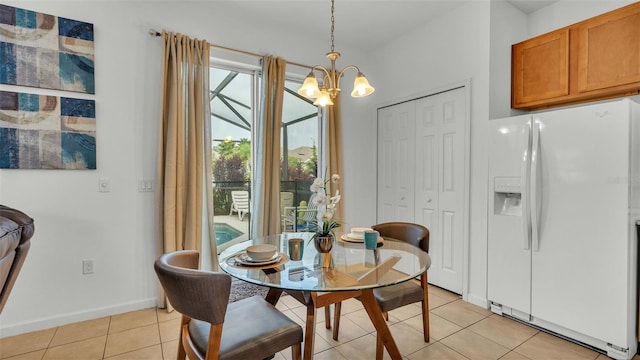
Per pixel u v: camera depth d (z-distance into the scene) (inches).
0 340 83.3
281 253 74.5
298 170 138.4
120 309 100.0
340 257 71.9
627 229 73.1
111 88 97.4
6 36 83.7
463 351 79.8
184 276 47.6
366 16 119.1
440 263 121.9
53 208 90.4
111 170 97.9
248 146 126.9
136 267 102.3
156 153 104.3
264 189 121.0
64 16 91.0
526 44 104.1
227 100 122.2
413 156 132.7
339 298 65.2
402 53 136.0
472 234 108.7
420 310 103.6
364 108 152.7
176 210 102.2
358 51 150.3
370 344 83.7
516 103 107.1
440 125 121.2
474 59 107.5
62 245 91.7
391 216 143.9
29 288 87.7
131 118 100.5
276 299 75.0
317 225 83.3
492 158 99.8
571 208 82.0
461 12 111.9
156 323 93.8
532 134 89.2
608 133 75.6
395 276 60.4
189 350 53.7
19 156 85.5
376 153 151.4
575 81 91.8
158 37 103.9
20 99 85.4
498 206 99.7
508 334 87.9
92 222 95.6
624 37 82.3
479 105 106.0
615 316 75.0
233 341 51.6
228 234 122.8
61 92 90.6
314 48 136.6
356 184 150.6
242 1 108.3
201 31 110.7
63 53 90.6
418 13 117.0
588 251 79.2
